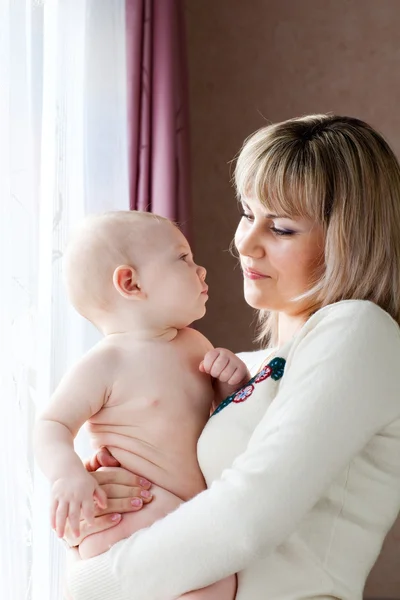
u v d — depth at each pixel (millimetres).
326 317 1377
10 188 1953
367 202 1454
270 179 1452
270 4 3555
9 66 1961
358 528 1403
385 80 3514
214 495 1266
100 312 1522
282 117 3559
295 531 1360
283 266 1489
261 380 1424
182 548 1258
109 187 2473
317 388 1287
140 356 1467
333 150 1462
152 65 2732
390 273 1475
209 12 3572
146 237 1511
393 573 3443
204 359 1508
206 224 3584
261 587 1354
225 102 3568
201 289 1540
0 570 1860
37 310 2039
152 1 2732
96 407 1437
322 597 1367
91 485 1335
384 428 1398
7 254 1924
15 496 1896
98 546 1369
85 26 2355
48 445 1368
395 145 3514
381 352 1324
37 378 2014
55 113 2146
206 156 3580
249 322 3574
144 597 1288
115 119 2496
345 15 3527
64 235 2156
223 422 1411
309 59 3543
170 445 1438
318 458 1250
